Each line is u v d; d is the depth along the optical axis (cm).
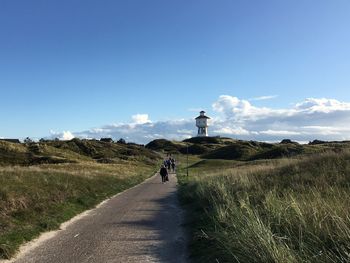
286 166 2527
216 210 1425
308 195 1303
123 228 1533
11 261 1068
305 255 738
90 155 10906
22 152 8581
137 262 1052
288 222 986
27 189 1962
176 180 4641
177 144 18262
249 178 2205
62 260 1072
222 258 955
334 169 2050
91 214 1920
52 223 1552
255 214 1084
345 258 705
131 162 8744
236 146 12056
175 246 1230
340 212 930
